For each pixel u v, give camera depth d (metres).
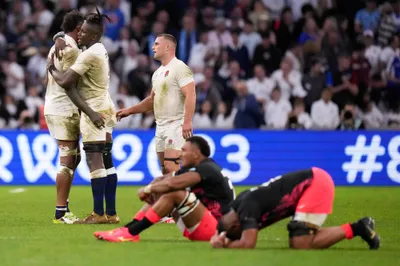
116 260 26.64
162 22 78.12
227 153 65.75
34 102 74.38
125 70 76.00
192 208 29.83
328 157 66.62
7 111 74.12
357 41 79.12
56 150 64.94
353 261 26.72
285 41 78.50
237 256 27.19
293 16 81.94
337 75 76.81
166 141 39.56
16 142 64.69
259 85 74.81
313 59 76.81
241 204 28.66
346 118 70.81
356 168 66.69
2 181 64.62
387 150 66.81
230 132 65.81
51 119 39.06
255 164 66.00
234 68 75.25
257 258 26.80
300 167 66.38
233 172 65.88
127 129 65.00
